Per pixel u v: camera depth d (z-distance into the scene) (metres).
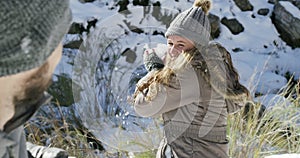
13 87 0.61
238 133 3.44
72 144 3.31
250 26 6.32
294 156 2.95
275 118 3.58
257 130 3.40
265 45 6.20
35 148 1.01
